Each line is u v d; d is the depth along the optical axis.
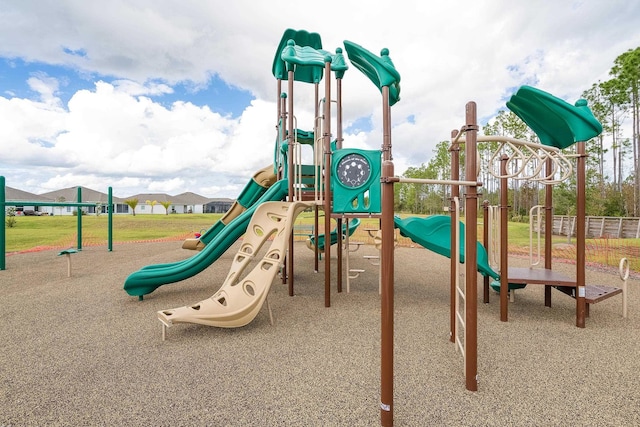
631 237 12.80
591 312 4.23
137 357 2.88
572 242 12.19
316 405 2.15
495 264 4.93
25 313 4.12
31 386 2.39
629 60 17.94
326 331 3.55
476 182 2.21
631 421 1.99
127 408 2.12
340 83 6.46
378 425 1.93
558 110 3.62
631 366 2.72
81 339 3.29
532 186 25.00
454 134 3.09
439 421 1.97
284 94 6.32
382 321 1.89
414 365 2.72
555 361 2.81
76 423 1.96
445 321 3.86
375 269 7.36
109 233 10.02
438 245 4.60
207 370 2.64
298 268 7.49
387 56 4.79
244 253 4.11
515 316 4.06
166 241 12.96
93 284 5.66
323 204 5.12
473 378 2.31
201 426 1.93
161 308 4.34
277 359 2.85
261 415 2.04
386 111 4.74
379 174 4.84
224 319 3.44
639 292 5.28
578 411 2.09
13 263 7.73
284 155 6.16
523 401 2.19
